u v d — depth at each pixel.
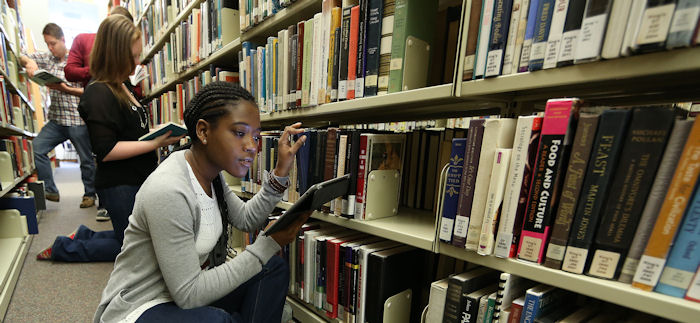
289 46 1.17
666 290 0.47
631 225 0.50
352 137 0.94
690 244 0.45
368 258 0.92
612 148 0.51
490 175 0.64
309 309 1.16
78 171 6.67
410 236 0.81
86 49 2.59
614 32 0.49
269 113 1.33
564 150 0.56
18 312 1.29
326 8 1.00
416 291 1.03
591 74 0.53
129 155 1.42
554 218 0.58
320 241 1.06
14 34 2.86
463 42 0.71
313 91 1.08
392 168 1.03
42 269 1.70
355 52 0.94
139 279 0.69
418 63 0.88
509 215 0.63
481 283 0.74
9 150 2.12
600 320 0.62
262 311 0.89
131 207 1.55
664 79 0.60
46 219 2.68
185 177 0.70
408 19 0.82
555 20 0.56
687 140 0.45
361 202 0.95
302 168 1.13
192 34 2.07
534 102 0.89
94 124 1.36
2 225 1.91
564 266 0.57
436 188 1.12
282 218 0.69
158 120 3.21
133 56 1.47
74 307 1.34
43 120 5.33
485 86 0.67
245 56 1.47
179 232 0.65
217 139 0.71
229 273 0.72
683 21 0.42
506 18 0.63
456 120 1.60
